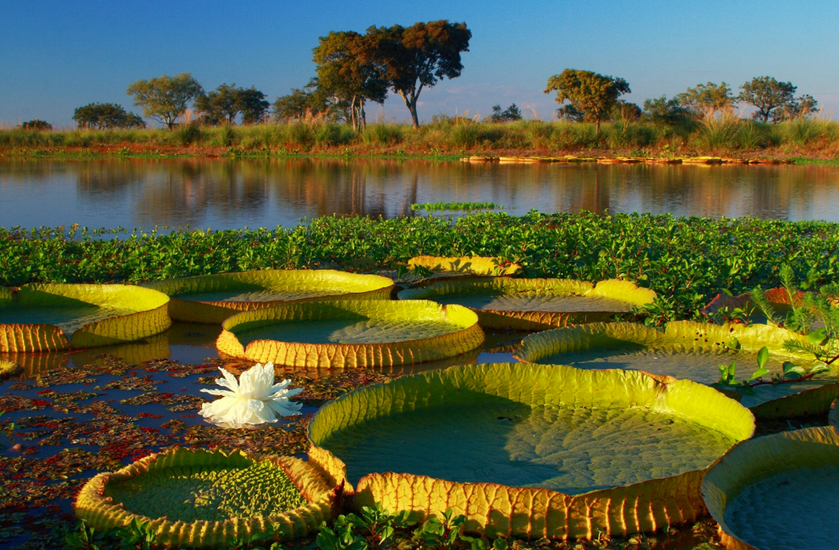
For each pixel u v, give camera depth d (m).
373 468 2.98
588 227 10.60
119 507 2.59
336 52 48.34
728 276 6.79
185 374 4.49
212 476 2.94
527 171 26.78
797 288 6.13
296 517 2.56
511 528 2.55
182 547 2.44
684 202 16.56
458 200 17.16
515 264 7.15
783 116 62.62
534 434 3.36
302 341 5.01
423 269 7.36
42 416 3.76
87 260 7.51
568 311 5.57
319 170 27.16
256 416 3.69
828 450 3.00
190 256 7.79
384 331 5.25
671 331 4.91
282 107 67.75
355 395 3.46
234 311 5.65
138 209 14.98
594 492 2.53
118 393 4.12
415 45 48.31
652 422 3.49
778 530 2.47
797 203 16.25
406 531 2.59
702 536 2.58
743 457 2.82
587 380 3.78
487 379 3.79
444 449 3.19
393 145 38.50
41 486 2.97
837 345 4.22
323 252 8.16
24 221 13.06
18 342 4.84
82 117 71.12
